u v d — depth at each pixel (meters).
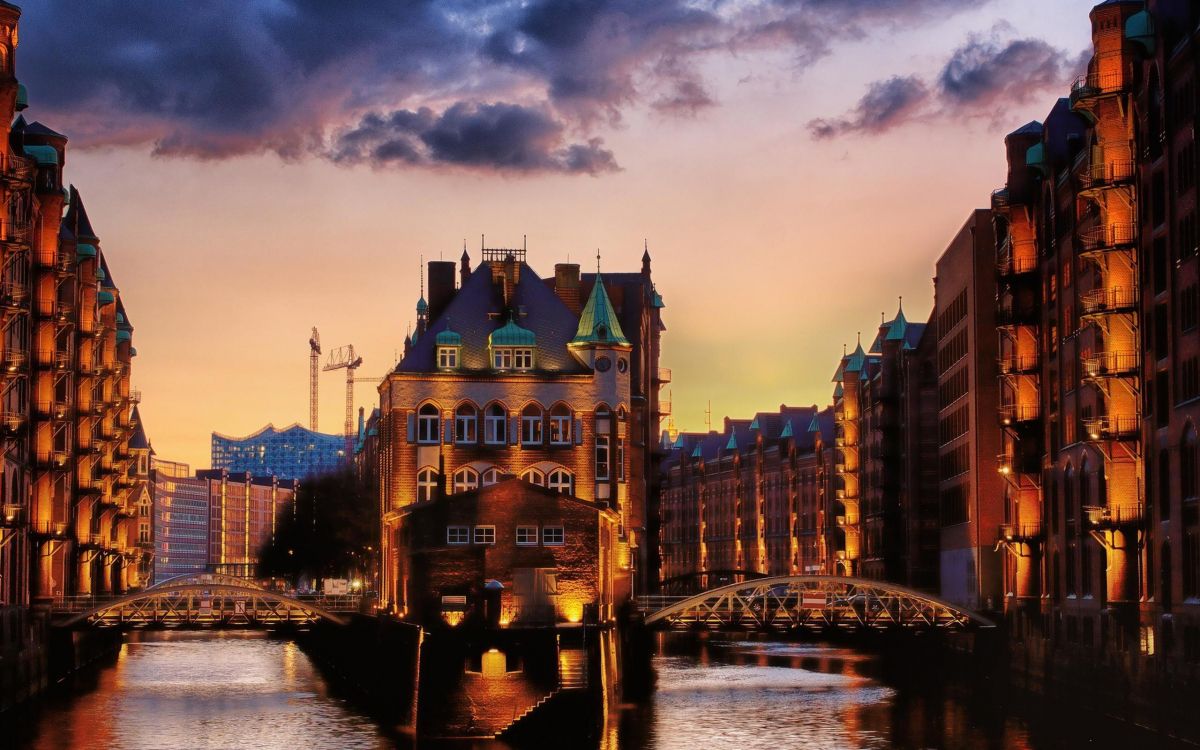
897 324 144.25
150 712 83.75
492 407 104.88
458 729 72.06
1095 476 83.06
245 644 154.88
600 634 74.69
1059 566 92.00
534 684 73.00
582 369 106.25
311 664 120.88
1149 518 75.94
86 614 94.75
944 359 125.56
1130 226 78.75
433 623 80.25
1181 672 65.00
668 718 80.75
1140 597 77.25
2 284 83.81
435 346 105.50
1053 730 74.19
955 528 119.31
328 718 81.12
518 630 73.31
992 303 110.62
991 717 80.06
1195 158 68.12
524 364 105.81
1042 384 97.00
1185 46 69.38
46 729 76.38
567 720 72.81
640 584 122.12
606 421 105.56
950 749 68.62
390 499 105.94
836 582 94.25
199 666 118.31
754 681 102.69
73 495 117.56
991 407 109.88
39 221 101.38
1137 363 78.06
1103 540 79.19
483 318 107.81
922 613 95.31
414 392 104.38
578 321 108.75
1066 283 91.62
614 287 126.69
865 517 156.62
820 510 199.25
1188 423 69.50
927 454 134.62
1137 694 70.75
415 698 72.62
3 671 76.94
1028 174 99.69
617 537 101.38
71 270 110.69
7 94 84.38
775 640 155.62
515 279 109.56
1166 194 72.50
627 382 106.50
